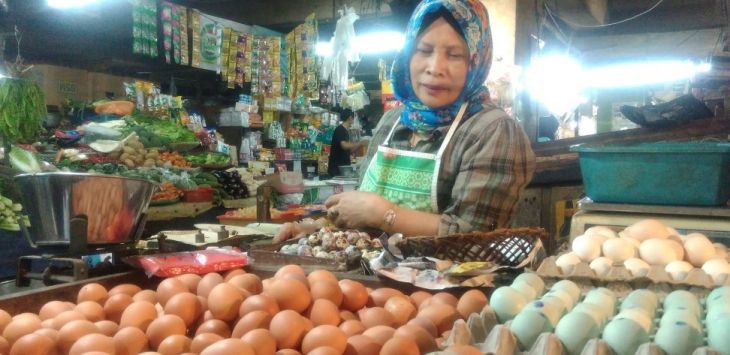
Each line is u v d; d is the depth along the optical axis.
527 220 4.13
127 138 5.03
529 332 1.05
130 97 5.99
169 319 1.26
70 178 1.58
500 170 1.88
